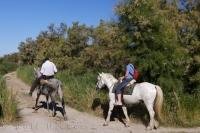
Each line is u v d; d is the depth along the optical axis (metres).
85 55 28.06
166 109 16.94
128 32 18.30
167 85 17.83
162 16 18.14
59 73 29.70
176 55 18.02
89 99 19.88
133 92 15.59
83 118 17.72
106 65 23.39
